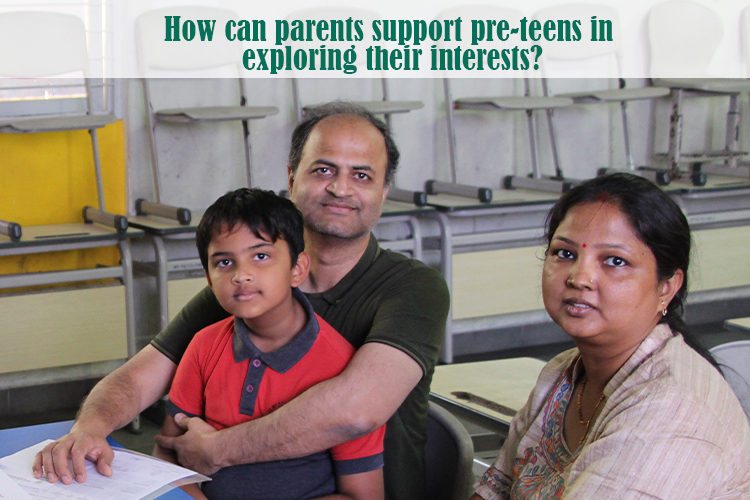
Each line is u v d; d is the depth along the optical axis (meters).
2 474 0.99
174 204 3.60
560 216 0.94
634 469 0.80
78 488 0.96
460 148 4.18
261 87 3.73
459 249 3.97
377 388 1.11
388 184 1.36
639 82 4.52
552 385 1.08
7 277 2.72
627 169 4.39
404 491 1.23
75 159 3.27
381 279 1.29
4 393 3.05
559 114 4.38
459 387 1.49
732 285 4.14
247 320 1.16
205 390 1.18
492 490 1.12
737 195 4.68
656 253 0.89
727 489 0.81
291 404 1.10
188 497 0.94
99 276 2.91
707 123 4.73
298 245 1.15
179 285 3.19
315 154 1.29
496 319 4.03
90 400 1.23
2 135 3.09
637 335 0.92
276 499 1.13
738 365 1.54
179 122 3.49
